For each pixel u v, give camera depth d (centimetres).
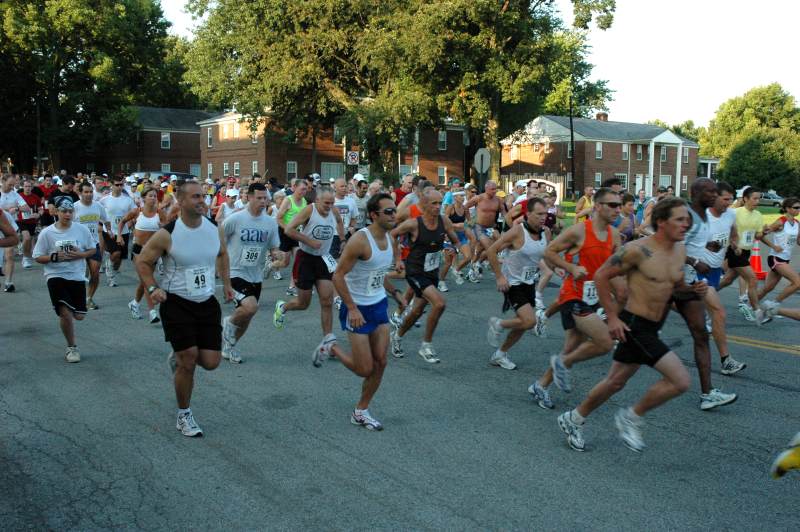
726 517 398
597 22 3172
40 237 708
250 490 427
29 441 507
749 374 704
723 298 1197
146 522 386
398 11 3200
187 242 505
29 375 684
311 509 402
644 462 478
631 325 464
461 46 3144
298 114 3850
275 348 804
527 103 4128
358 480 442
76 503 409
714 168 8156
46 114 5547
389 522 386
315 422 552
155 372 697
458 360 763
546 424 555
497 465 469
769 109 8431
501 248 680
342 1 3319
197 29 3541
